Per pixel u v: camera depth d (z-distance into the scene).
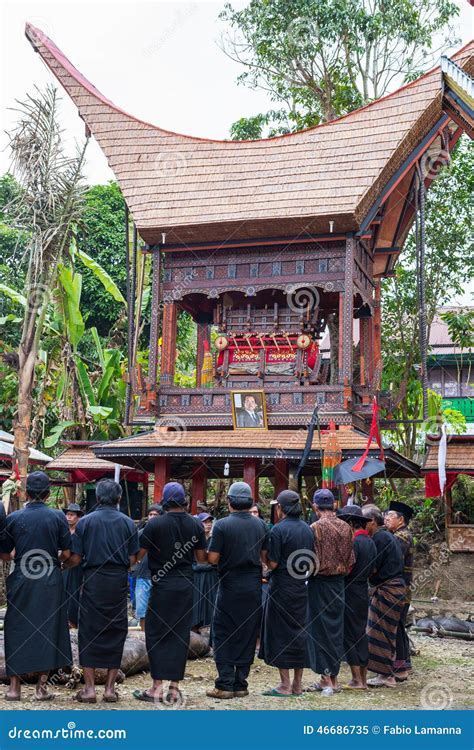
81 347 28.23
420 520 20.12
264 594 10.29
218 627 7.89
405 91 15.23
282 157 15.37
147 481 19.06
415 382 20.39
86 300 28.55
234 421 14.47
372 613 9.09
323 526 8.36
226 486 22.56
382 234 16.80
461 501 19.78
